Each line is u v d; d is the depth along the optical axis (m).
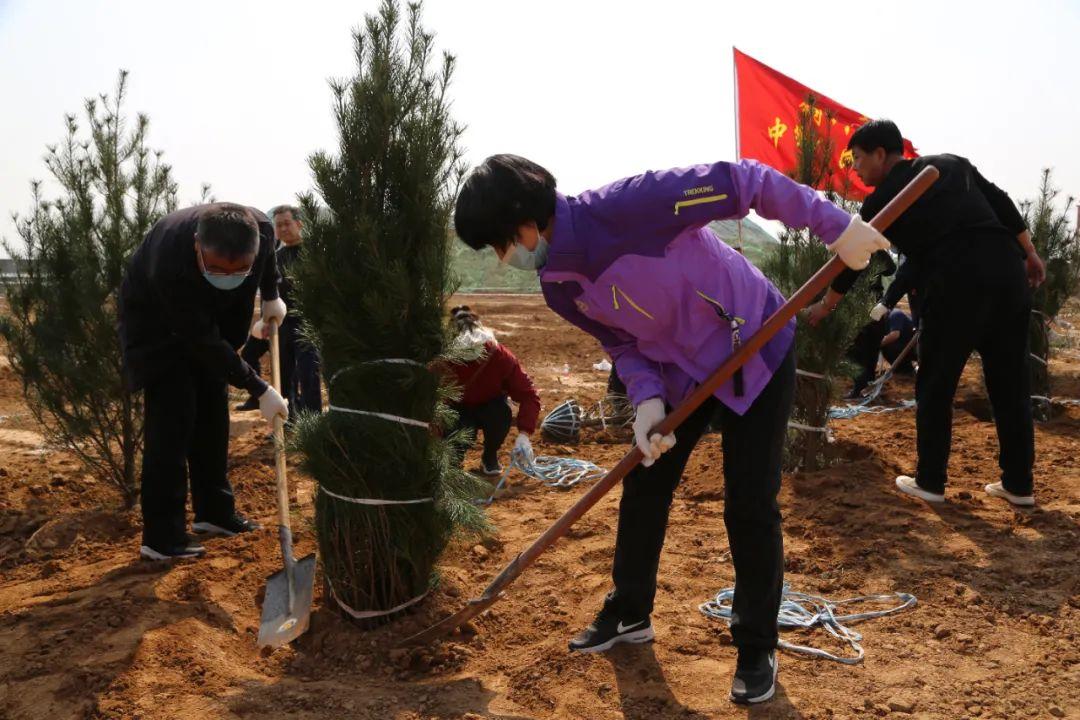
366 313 3.32
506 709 2.94
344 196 3.35
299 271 3.39
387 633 3.44
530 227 2.71
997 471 5.62
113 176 5.07
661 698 2.96
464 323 5.59
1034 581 3.86
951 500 4.96
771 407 2.91
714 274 2.83
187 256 3.74
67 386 5.07
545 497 5.42
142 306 4.11
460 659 3.28
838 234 2.67
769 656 3.01
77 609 3.71
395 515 3.40
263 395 4.13
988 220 4.68
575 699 2.97
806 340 5.32
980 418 7.65
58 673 3.19
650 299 2.79
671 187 2.65
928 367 4.86
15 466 6.15
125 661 3.21
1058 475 5.47
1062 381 9.00
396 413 3.35
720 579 3.95
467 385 5.56
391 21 3.35
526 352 12.82
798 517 4.77
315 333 3.44
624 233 2.69
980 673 3.11
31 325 5.04
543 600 3.75
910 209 4.71
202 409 4.58
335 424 3.33
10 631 3.58
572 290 2.94
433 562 3.58
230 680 3.17
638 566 3.23
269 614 3.57
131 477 5.28
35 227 5.01
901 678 3.07
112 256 5.01
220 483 4.74
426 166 3.33
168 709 2.96
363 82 3.34
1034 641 3.34
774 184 2.67
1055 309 7.44
